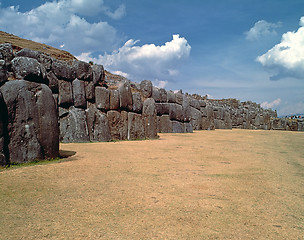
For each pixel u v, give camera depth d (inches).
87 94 460.8
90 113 457.1
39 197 151.4
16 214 126.6
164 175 218.1
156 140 524.4
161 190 173.6
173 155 328.2
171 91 835.4
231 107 1389.0
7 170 211.8
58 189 167.6
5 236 104.3
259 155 356.5
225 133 853.2
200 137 641.6
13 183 175.8
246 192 174.2
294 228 119.7
